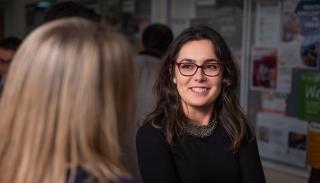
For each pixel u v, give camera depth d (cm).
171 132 176
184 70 180
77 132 102
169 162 175
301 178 380
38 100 102
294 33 379
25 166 103
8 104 106
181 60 181
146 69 266
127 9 550
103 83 104
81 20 112
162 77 186
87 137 102
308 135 373
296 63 379
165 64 186
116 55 107
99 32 108
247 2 416
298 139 382
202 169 177
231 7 433
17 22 720
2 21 760
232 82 186
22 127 104
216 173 178
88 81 102
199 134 179
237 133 180
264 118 410
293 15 379
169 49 185
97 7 589
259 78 411
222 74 184
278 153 400
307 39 369
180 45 182
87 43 104
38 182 102
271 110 403
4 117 106
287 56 386
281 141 396
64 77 102
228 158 179
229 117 183
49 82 102
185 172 176
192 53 179
